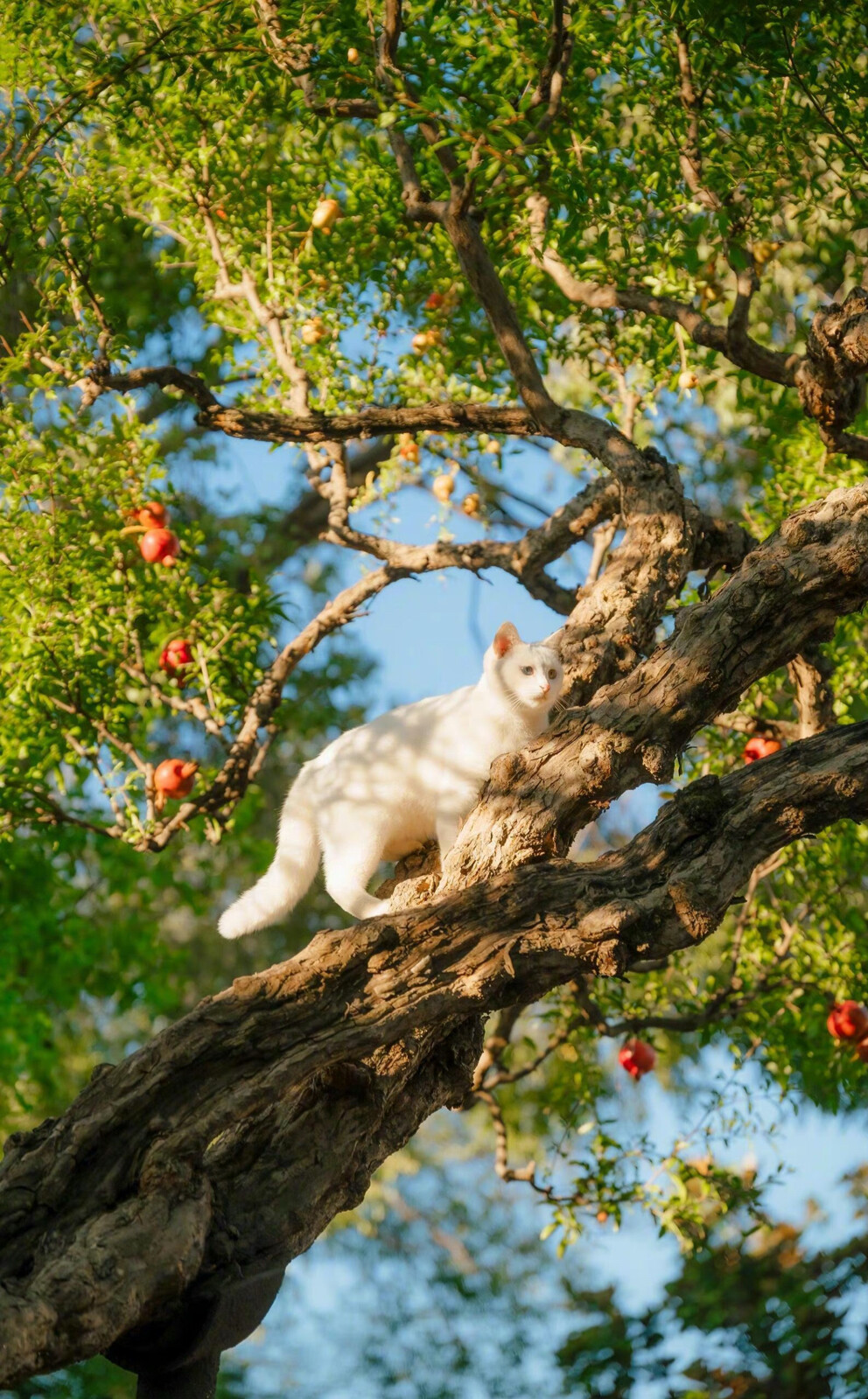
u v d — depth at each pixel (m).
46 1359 3.90
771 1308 5.26
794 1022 10.02
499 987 5.31
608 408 11.14
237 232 10.21
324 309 10.18
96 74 8.51
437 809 7.55
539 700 7.21
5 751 9.47
